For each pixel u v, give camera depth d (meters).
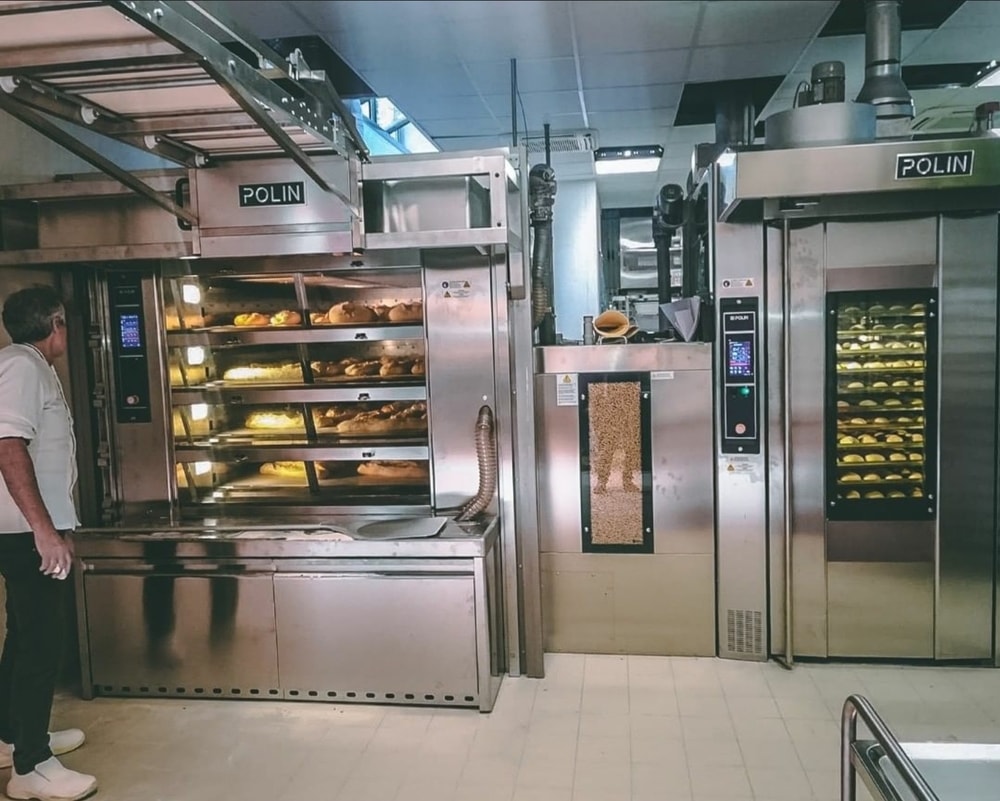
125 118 2.60
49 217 3.49
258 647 3.33
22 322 2.74
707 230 3.88
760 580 3.62
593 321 3.91
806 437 3.54
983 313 3.43
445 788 2.67
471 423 3.54
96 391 3.72
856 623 3.59
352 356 3.92
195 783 2.74
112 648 3.40
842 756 1.94
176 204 3.29
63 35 1.93
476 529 3.29
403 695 3.25
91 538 3.37
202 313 3.96
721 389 3.57
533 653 3.52
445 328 3.52
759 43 4.15
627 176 7.77
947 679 3.42
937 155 2.97
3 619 3.33
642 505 3.68
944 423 3.47
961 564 3.52
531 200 3.78
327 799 2.62
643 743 2.92
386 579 3.21
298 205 3.17
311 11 3.60
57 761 2.74
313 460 3.72
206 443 3.85
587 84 4.84
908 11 3.98
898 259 3.43
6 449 2.51
